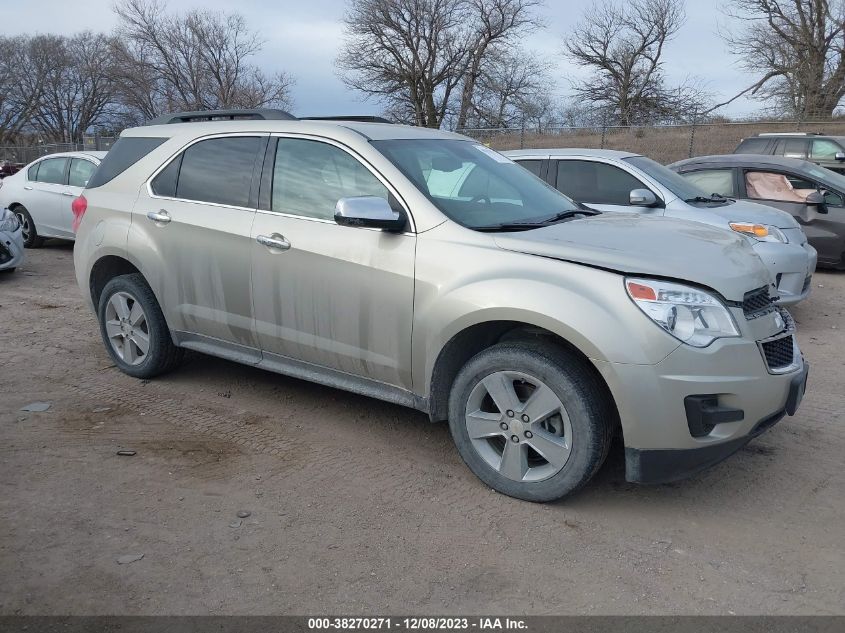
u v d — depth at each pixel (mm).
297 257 4285
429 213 3920
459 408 3820
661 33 40000
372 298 4012
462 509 3635
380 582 3037
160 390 5258
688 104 38344
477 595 2961
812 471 4070
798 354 3814
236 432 4543
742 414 3365
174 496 3730
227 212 4668
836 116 25219
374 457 4219
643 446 3355
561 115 41188
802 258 7012
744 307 3441
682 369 3260
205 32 42281
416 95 41344
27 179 12281
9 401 5020
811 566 3174
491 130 23266
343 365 4266
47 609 2832
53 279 9727
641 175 7328
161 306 5078
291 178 4457
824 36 33500
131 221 5145
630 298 3318
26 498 3682
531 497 3641
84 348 6301
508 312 3516
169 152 5098
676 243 3719
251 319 4605
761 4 35156
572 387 3428
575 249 3553
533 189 4719
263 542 3320
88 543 3287
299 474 3996
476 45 41000
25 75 60562
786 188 9781
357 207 3766
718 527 3492
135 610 2838
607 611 2865
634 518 3566
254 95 43656
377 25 40188
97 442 4367
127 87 44219
